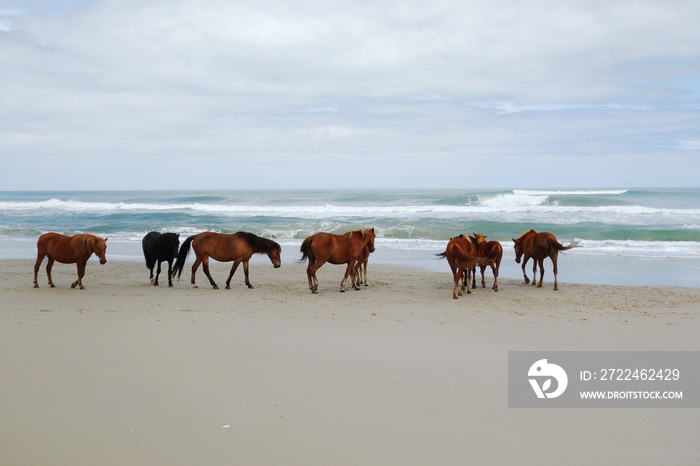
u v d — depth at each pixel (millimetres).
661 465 3916
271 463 3893
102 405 4945
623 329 8453
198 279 15008
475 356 6746
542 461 3973
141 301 10906
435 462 3938
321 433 4406
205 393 5281
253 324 8555
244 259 13109
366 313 9859
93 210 50094
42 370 5918
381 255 20812
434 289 13305
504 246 23016
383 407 4988
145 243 13375
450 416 4801
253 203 63312
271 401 5094
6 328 7887
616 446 4242
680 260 18828
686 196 53625
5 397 5117
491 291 12938
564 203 45062
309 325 8555
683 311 10305
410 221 31922
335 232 28172
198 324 8461
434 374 6000
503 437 4383
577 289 13297
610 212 36656
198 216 39219
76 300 10859
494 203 47500
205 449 4102
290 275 16016
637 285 14109
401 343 7391
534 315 9766
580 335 8008
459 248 11547
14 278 14352
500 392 5445
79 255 12188
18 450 4062
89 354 6555
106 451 4055
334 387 5520
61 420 4605
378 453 4070
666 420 4781
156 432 4387
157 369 6016
